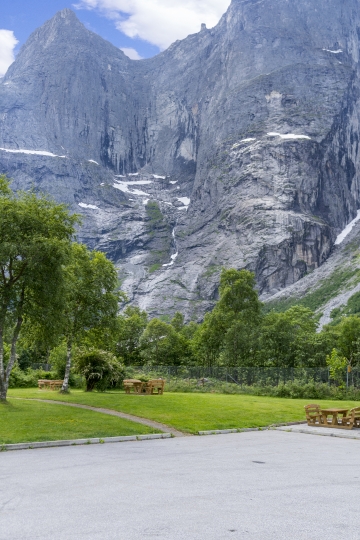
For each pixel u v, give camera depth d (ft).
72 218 95.30
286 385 160.86
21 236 87.56
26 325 101.14
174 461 45.70
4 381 87.56
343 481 36.70
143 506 27.78
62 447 56.49
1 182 94.22
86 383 138.72
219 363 245.86
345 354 235.40
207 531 22.91
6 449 53.98
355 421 80.74
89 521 24.68
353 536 22.50
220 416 83.66
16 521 24.73
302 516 25.91
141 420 77.10
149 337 292.61
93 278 129.59
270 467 42.96
